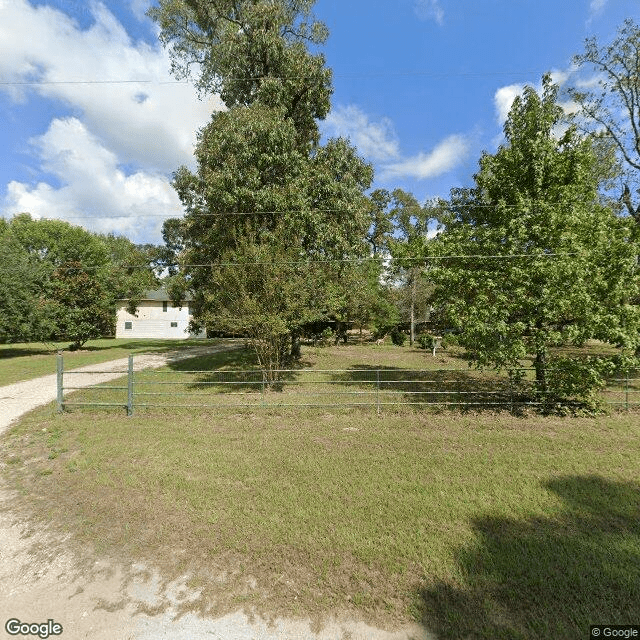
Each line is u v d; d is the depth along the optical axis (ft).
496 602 8.57
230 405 25.67
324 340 85.81
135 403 27.81
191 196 56.24
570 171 27.37
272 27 47.73
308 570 9.82
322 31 50.44
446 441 19.93
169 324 122.62
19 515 12.94
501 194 29.27
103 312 77.41
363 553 10.35
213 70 49.78
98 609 8.79
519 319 25.38
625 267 23.65
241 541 11.03
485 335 24.93
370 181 57.21
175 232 78.79
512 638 7.63
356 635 7.89
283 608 8.64
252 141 42.91
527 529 11.48
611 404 27.07
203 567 10.09
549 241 24.81
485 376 42.86
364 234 56.65
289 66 47.01
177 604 8.86
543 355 26.99
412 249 28.73
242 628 8.14
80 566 10.28
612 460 17.01
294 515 12.42
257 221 42.68
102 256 126.41
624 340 23.06
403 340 92.12
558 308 23.48
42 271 68.64
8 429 22.48
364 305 83.41
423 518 12.19
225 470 16.08
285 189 43.14
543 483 14.67
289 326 33.53
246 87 50.11
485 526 11.70
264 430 22.00
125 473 15.89
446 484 14.66
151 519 12.43
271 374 34.88
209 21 50.72
